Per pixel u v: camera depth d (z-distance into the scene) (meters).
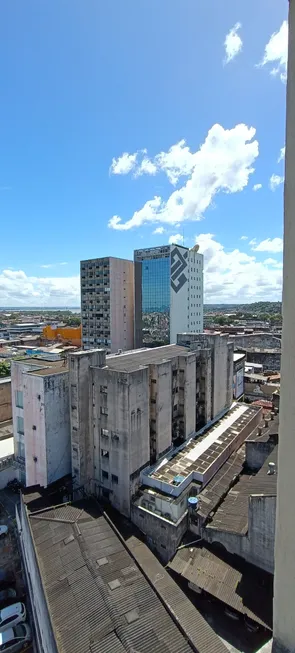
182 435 39.59
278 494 5.32
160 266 101.50
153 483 31.05
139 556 25.11
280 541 5.31
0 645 24.47
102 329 100.75
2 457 40.44
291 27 4.66
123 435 30.48
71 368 32.62
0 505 37.06
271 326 167.25
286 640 5.24
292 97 4.71
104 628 18.48
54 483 34.53
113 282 98.88
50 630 18.83
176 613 19.97
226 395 49.97
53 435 34.31
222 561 25.12
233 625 21.67
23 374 35.25
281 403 5.16
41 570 22.39
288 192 4.83
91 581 21.23
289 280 4.86
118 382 30.42
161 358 39.12
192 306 109.44
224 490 31.42
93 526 26.53
